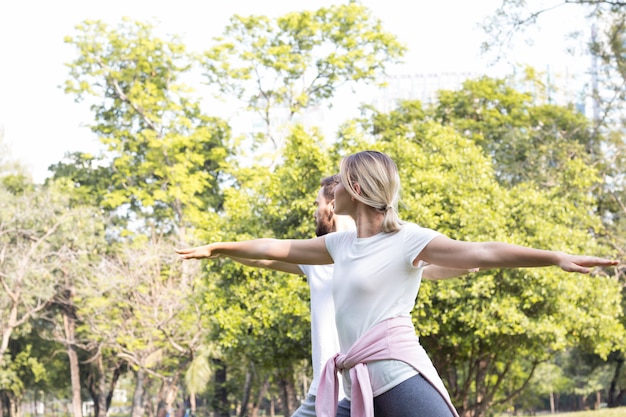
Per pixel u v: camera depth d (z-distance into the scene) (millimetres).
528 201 18250
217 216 19828
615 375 34094
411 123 29531
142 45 32906
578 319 17391
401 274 2914
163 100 32875
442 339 17969
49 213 32125
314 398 3984
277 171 19141
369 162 2984
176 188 31516
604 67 22859
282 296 17297
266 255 3227
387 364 2867
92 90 33344
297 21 31797
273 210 18625
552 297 17094
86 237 32188
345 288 2977
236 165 33531
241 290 18281
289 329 17641
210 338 20484
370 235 3012
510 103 29000
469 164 18406
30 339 37844
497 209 17859
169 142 31688
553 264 2562
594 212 26984
